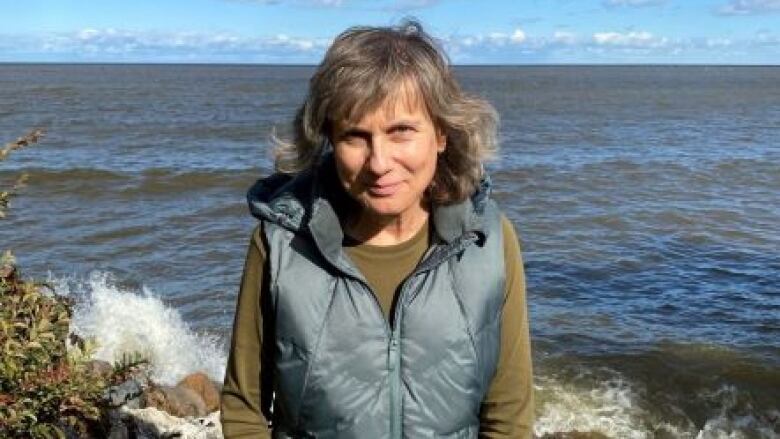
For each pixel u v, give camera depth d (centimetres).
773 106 7131
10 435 317
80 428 385
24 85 10450
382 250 190
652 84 13438
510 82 13312
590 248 1482
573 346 949
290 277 184
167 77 15988
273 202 188
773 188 2278
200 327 1009
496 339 190
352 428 183
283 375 186
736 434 773
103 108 5881
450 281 185
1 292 352
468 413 189
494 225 191
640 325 1027
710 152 3184
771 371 888
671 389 848
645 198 2061
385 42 176
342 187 192
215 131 4041
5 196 392
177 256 1388
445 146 186
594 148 3300
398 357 184
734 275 1280
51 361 339
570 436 746
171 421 468
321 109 178
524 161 2784
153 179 2231
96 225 1627
